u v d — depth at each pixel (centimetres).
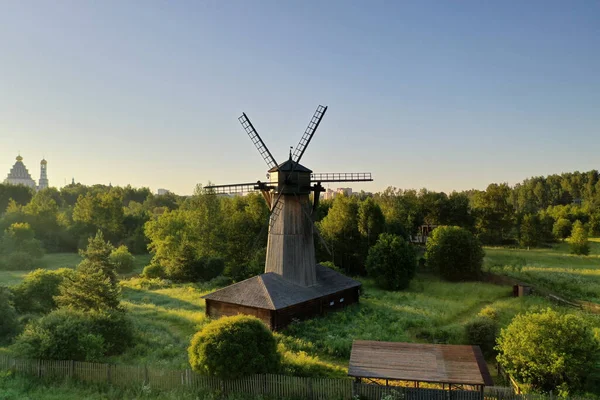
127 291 4984
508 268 6062
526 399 1792
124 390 2019
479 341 2720
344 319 3488
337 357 2627
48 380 2147
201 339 2091
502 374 2361
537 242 8456
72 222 10238
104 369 2111
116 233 10088
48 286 3734
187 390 1992
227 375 1978
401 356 2039
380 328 3209
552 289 4969
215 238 6506
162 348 2672
